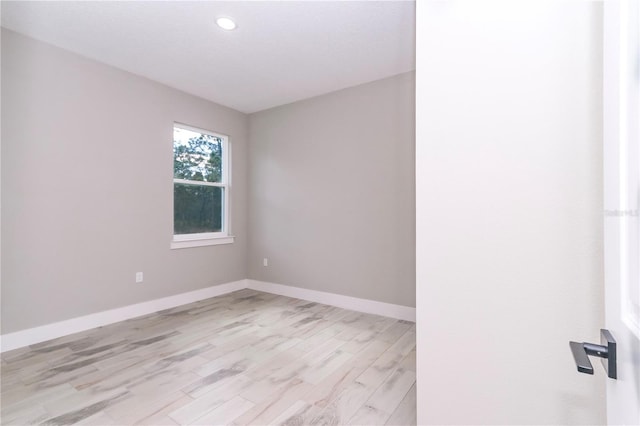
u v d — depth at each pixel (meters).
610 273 0.54
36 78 2.44
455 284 0.95
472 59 0.92
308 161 3.70
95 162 2.78
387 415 1.57
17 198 2.35
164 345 2.38
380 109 3.17
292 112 3.83
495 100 0.89
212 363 2.10
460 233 0.94
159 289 3.26
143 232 3.12
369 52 2.63
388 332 2.67
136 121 3.06
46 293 2.49
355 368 2.04
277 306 3.43
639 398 0.39
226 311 3.24
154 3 2.02
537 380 0.83
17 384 1.83
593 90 0.77
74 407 1.62
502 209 0.88
